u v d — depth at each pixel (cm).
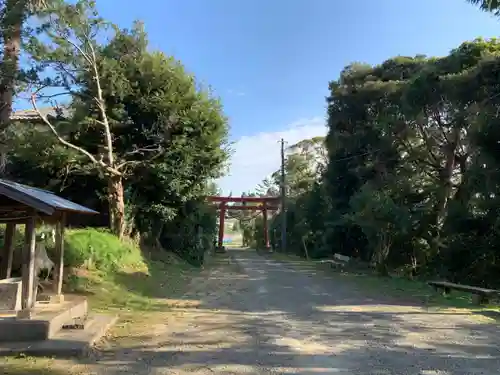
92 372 573
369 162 2575
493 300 1198
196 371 580
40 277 1184
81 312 926
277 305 1162
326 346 715
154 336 784
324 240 3247
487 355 661
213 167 2288
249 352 676
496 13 1072
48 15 1495
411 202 2162
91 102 1886
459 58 2017
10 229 928
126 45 2031
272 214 6669
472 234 1767
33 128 1772
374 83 2567
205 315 1003
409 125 2230
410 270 2020
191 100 2103
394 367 600
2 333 696
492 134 1636
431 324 896
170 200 2159
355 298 1298
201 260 2816
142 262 1795
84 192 2091
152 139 1991
